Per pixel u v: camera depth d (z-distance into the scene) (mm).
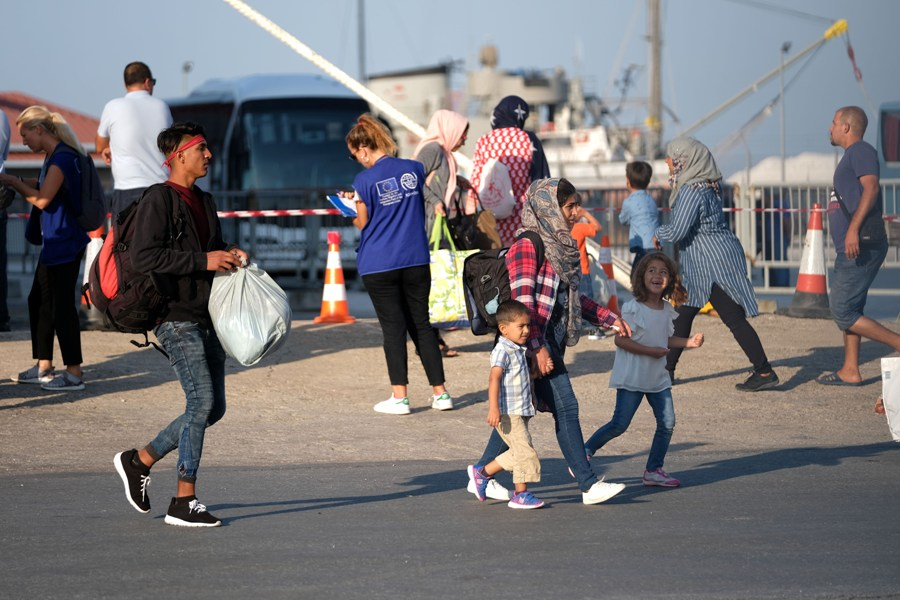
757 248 46469
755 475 18266
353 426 22469
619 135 117625
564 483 17906
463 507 16203
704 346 32219
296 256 50094
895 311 44938
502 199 30172
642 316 16828
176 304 14953
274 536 14500
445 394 23922
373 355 29906
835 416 23500
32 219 24922
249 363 14945
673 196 25703
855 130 25094
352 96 69125
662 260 16828
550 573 12773
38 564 13211
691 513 15734
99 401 24203
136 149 27438
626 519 15422
